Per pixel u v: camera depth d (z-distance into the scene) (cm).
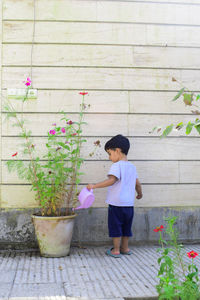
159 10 434
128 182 372
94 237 410
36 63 416
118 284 276
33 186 370
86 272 307
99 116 420
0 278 289
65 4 423
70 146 410
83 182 410
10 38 414
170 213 422
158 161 424
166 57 433
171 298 213
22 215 399
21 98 409
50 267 321
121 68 426
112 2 429
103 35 426
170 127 225
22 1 418
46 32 419
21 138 407
